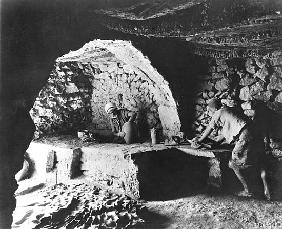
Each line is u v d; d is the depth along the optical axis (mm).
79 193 5980
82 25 4090
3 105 3361
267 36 4859
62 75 8641
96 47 6578
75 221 4906
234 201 5445
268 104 6102
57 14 3717
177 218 5023
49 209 5227
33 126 3775
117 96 8258
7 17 3297
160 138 7410
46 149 7469
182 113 6953
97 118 8734
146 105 7676
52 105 8648
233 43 5512
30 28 3549
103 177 6559
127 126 7434
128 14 3926
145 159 5988
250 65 6516
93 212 5059
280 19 4027
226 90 6707
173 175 6281
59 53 4121
